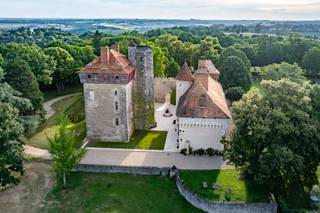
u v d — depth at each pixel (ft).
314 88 156.97
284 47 407.44
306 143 137.59
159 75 295.07
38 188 152.05
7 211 136.77
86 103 189.06
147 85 202.69
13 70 205.67
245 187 146.51
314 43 404.36
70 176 160.04
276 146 133.90
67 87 323.78
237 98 254.06
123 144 189.67
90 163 168.04
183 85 210.38
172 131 207.21
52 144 147.43
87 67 185.06
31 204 141.59
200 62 217.97
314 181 148.25
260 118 135.23
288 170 135.13
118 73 180.55
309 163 140.97
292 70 297.12
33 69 267.39
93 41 406.82
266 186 146.61
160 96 274.36
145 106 206.08
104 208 138.21
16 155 146.00
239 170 157.79
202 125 171.53
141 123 209.56
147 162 168.55
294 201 139.95
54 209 138.51
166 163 167.32
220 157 173.88
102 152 180.45
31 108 190.90
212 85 204.74
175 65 325.42
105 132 193.06
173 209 138.21
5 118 148.46
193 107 172.04
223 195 140.36
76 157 150.82
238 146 142.61
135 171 160.76
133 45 201.36
